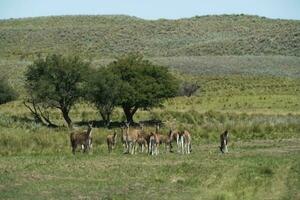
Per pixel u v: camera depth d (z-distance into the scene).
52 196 35.09
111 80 85.62
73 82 86.88
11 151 57.38
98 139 64.25
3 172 43.69
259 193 35.31
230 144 63.81
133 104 88.56
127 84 86.44
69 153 56.03
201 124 84.81
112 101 85.69
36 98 87.56
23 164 47.75
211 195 34.25
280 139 68.81
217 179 39.88
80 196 35.00
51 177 41.50
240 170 43.41
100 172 43.44
